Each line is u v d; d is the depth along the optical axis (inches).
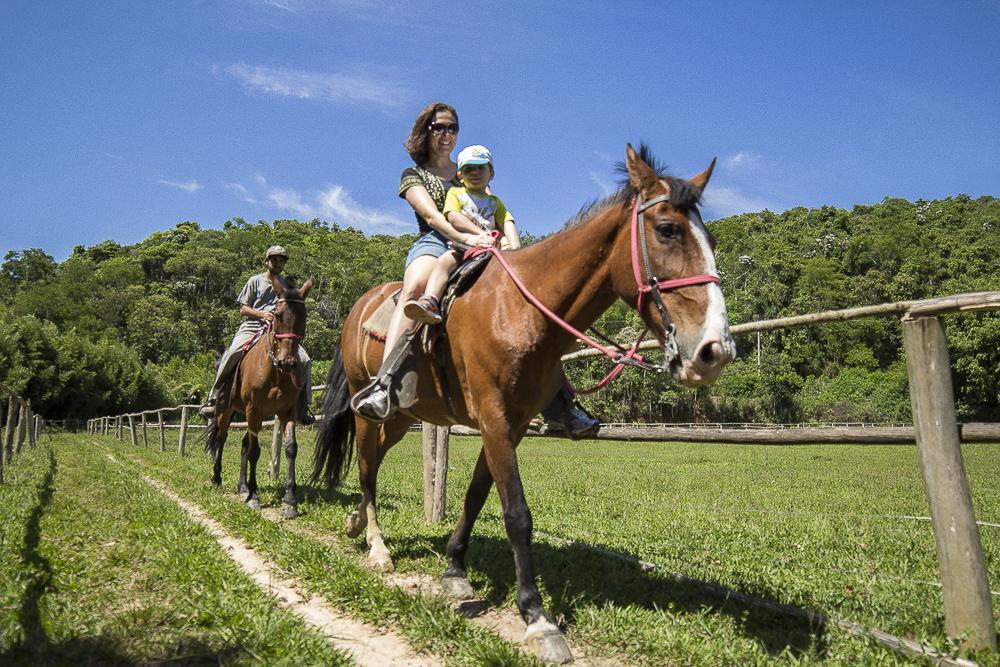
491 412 142.9
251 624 130.4
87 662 111.7
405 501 340.8
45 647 112.6
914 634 130.3
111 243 5861.2
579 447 1406.3
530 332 140.2
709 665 117.7
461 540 170.4
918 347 120.0
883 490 466.3
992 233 5187.0
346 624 147.5
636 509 346.9
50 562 170.1
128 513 251.1
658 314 122.6
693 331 115.6
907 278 3885.3
